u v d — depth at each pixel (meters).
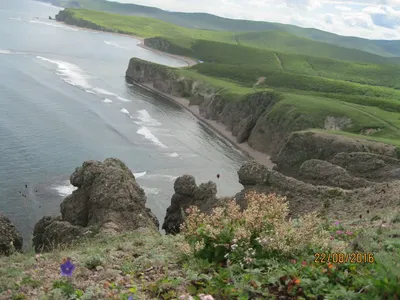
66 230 30.19
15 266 11.69
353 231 12.73
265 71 184.12
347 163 55.56
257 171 38.97
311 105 101.56
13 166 62.09
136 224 33.69
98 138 81.81
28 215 49.25
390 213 15.96
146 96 140.62
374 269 8.34
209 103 125.12
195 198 43.50
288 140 78.12
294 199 34.47
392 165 54.78
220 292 8.18
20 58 160.50
